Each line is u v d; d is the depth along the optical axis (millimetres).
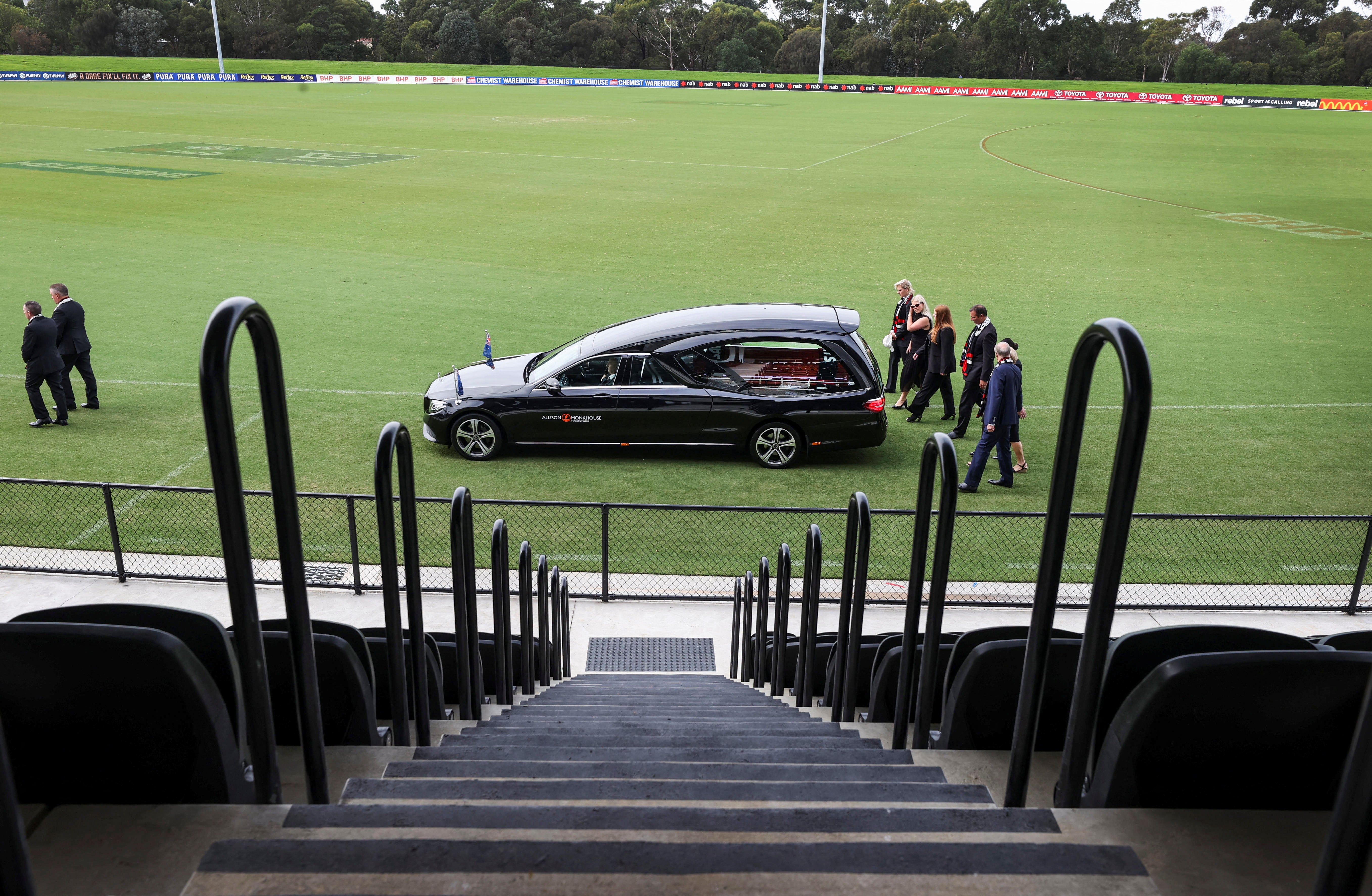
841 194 39250
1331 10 162375
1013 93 119875
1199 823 2303
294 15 149375
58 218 30562
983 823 2293
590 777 3273
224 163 44500
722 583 10156
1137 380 2018
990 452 12555
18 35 135875
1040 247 29266
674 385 13039
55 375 13891
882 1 168375
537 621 8727
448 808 2334
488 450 13250
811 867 2027
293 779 3279
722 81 123500
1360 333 20344
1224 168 50625
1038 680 2570
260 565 10039
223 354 1985
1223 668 2275
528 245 28219
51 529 10789
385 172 43000
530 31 152875
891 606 9469
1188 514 9891
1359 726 1469
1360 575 9055
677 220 32688
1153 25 156000
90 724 2301
